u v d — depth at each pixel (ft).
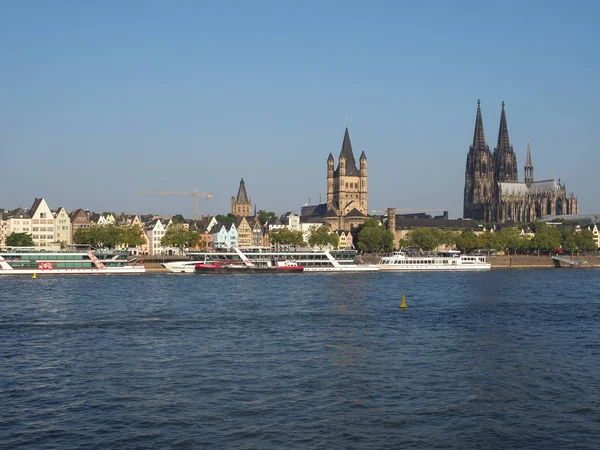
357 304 464.24
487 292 561.84
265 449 180.55
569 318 396.78
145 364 269.85
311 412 208.85
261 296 518.37
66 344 311.06
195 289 578.66
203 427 195.93
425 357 282.97
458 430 194.70
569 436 191.01
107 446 182.19
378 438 188.44
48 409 211.82
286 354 288.51
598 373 256.73
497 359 279.69
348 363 271.28
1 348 302.25
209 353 290.56
